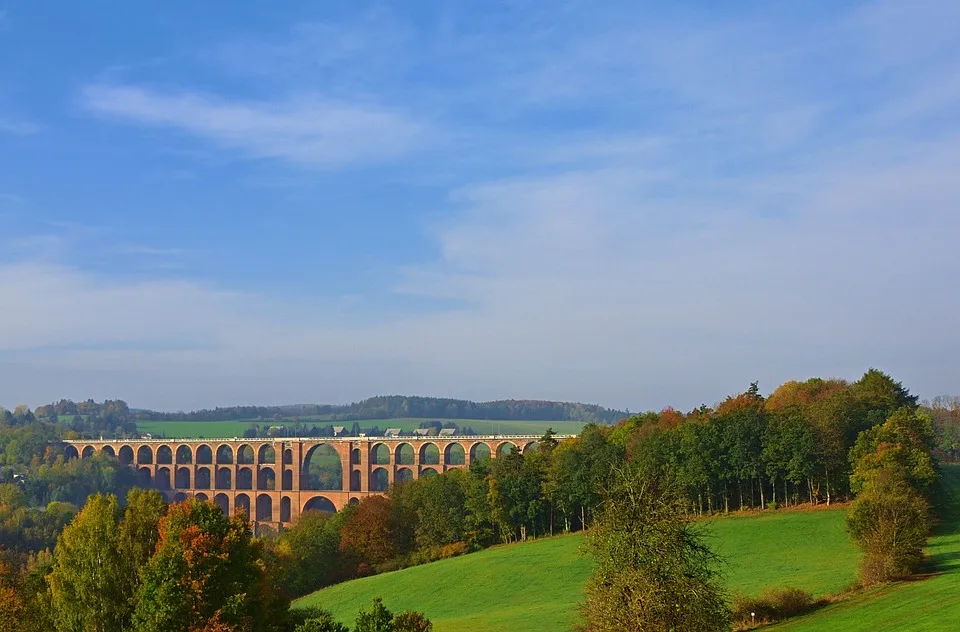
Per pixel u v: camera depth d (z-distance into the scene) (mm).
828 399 118375
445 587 96875
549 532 124812
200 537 50281
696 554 45438
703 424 119500
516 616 75875
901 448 96250
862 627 51312
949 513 94750
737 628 58781
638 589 43000
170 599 47688
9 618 50344
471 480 133625
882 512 66000
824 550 86500
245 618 49125
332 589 110625
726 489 115312
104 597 51656
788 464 108062
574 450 127562
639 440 129500
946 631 46625
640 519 44594
